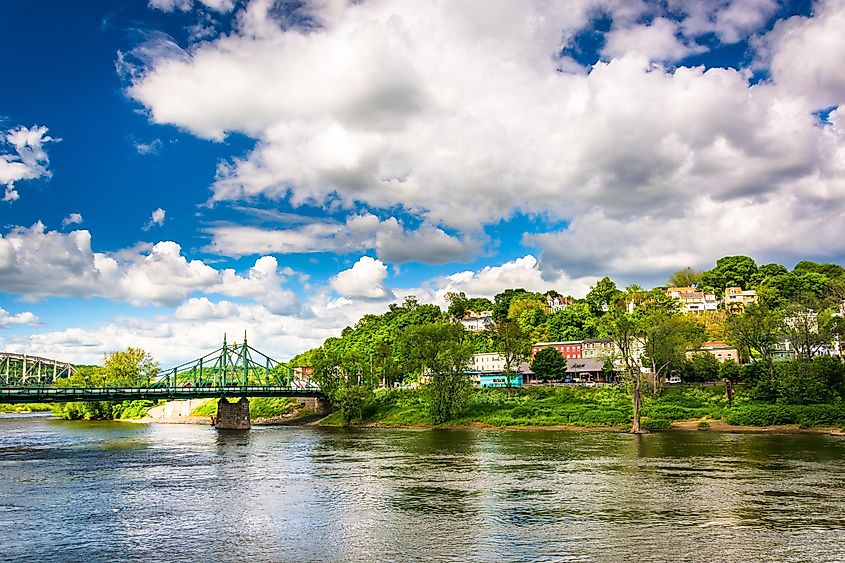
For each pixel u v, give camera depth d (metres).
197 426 145.38
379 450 88.06
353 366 151.75
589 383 159.12
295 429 133.25
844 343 164.12
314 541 40.81
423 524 44.72
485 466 70.50
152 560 37.25
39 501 53.19
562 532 42.12
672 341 139.12
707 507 48.59
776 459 72.88
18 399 102.94
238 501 52.91
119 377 173.62
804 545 38.81
